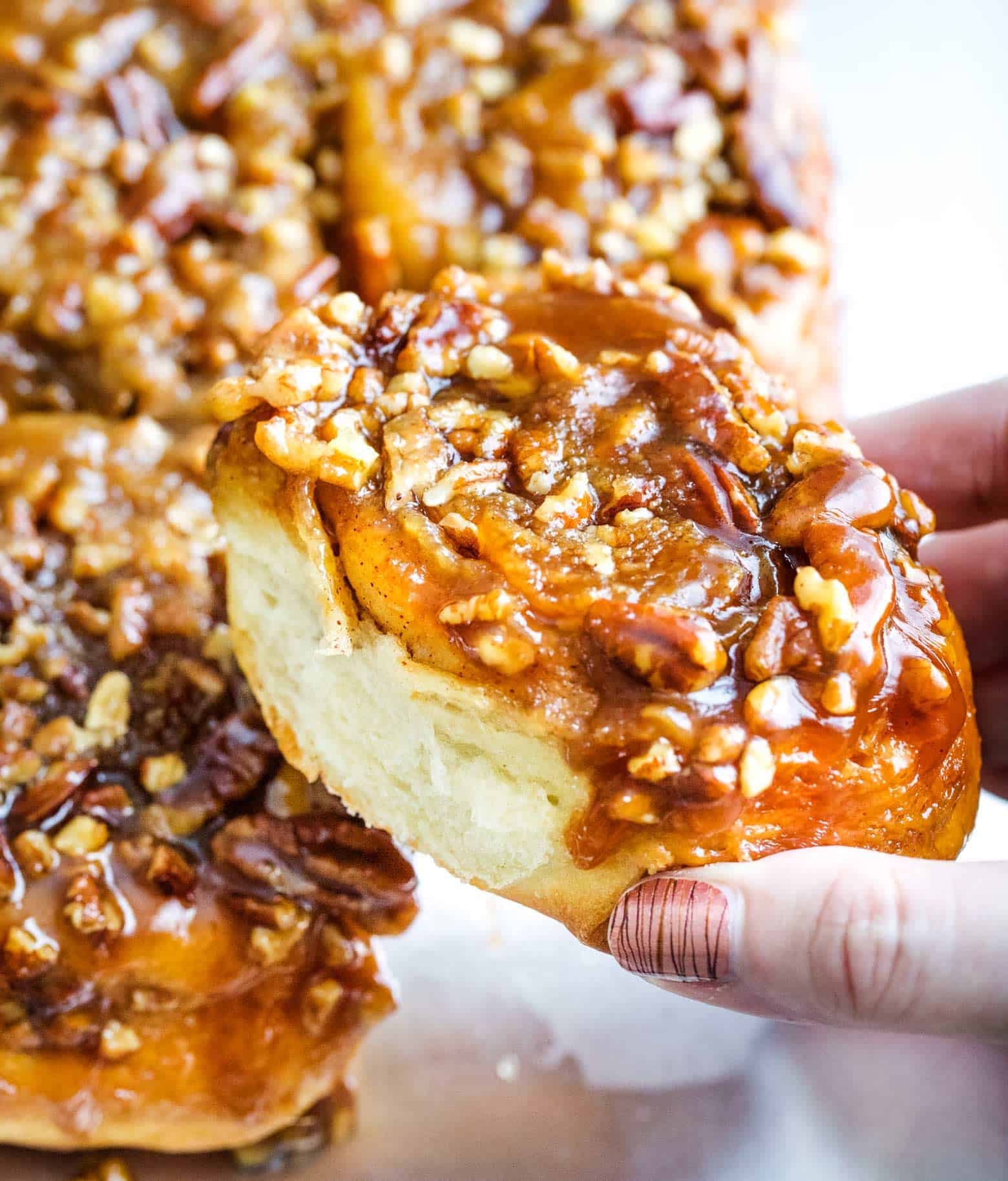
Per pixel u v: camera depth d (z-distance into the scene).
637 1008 0.37
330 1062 0.33
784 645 0.27
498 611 0.27
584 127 0.40
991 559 0.38
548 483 0.28
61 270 0.37
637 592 0.27
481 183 0.40
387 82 0.40
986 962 0.27
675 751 0.27
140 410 0.37
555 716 0.27
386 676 0.29
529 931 0.38
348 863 0.32
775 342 0.39
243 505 0.29
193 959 0.31
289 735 0.31
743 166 0.41
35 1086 0.32
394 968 0.37
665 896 0.27
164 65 0.40
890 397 0.50
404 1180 0.34
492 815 0.28
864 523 0.28
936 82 0.57
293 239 0.39
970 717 0.29
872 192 0.54
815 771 0.27
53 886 0.31
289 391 0.29
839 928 0.27
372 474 0.29
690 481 0.28
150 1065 0.32
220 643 0.33
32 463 0.35
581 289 0.31
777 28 0.45
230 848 0.32
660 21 0.42
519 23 0.42
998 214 0.54
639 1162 0.34
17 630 0.33
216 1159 0.34
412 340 0.30
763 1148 0.35
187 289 0.38
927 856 0.28
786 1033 0.36
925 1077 0.36
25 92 0.39
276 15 0.41
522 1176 0.34
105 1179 0.33
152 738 0.33
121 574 0.34
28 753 0.32
